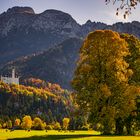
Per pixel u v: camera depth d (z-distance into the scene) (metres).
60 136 60.59
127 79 59.62
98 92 57.03
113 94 58.38
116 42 59.97
